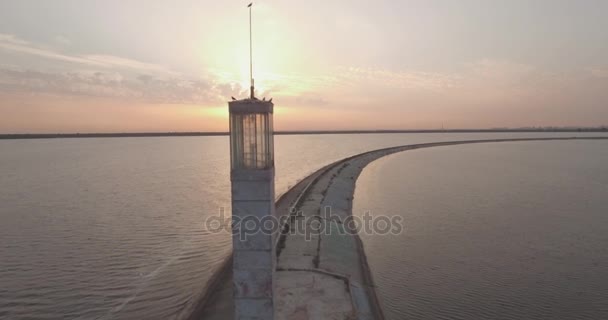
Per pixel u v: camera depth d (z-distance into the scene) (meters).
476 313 13.57
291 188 39.34
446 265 17.94
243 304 8.25
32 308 14.69
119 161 79.81
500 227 24.98
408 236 22.91
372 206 32.44
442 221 26.72
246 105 7.90
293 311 11.09
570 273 17.14
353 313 11.06
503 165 69.38
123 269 18.19
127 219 27.61
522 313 13.60
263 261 8.13
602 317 13.41
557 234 23.28
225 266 15.41
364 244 21.11
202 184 45.09
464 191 40.31
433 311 13.62
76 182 46.69
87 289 16.12
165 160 82.94
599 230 24.16
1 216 28.47
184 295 15.62
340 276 13.80
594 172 57.06
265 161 7.96
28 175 54.00
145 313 14.29
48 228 25.16
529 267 17.78
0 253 20.31
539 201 34.16
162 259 19.48
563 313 13.69
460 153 105.81
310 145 195.75
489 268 17.62
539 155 95.25
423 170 62.28
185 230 24.75
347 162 74.00
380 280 16.06
